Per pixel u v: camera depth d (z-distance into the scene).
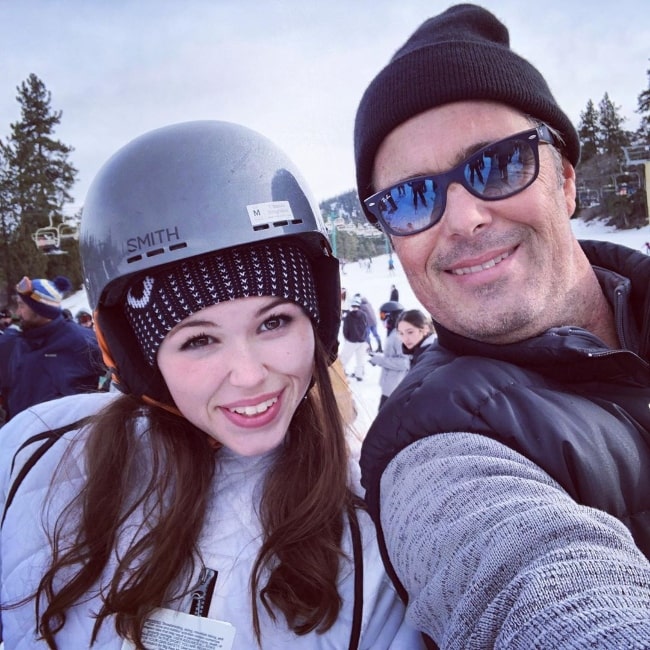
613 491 0.71
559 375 0.86
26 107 44.59
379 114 1.02
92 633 0.81
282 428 0.85
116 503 0.88
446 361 0.99
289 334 0.84
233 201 0.84
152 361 0.86
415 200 0.99
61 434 1.03
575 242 1.05
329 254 1.02
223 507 0.88
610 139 39.78
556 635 0.38
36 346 3.09
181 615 0.80
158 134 0.91
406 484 0.74
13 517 0.94
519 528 0.53
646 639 0.34
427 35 1.05
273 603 0.79
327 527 0.85
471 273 0.96
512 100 0.96
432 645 0.77
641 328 1.01
